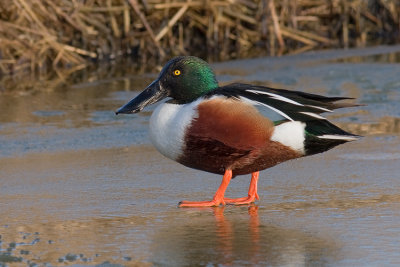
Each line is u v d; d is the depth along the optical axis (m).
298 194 9.49
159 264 6.88
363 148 12.10
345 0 27.23
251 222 8.27
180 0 24.52
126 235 7.82
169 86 9.48
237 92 9.02
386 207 8.73
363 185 9.84
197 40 25.70
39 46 21.72
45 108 15.93
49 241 7.63
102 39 23.70
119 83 19.12
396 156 11.50
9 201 9.30
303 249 7.26
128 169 11.04
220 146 8.86
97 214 8.68
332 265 6.78
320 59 22.53
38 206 9.05
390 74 19.31
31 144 12.80
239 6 25.81
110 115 15.26
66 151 12.30
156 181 10.33
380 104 15.78
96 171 10.93
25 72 21.11
